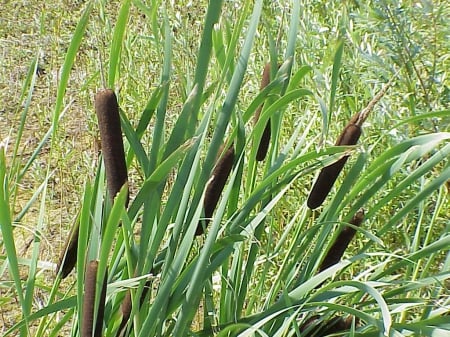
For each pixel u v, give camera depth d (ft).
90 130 12.03
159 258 6.28
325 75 8.15
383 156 6.20
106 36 13.01
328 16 9.68
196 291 5.85
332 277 6.55
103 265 5.59
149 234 5.78
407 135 7.95
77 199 10.25
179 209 5.80
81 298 5.70
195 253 6.60
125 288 5.96
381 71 8.44
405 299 6.43
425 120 8.07
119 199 5.37
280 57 9.30
